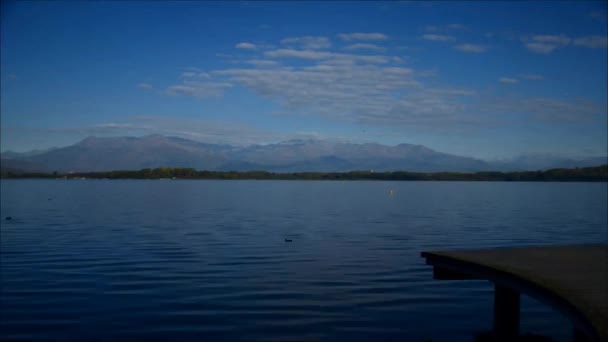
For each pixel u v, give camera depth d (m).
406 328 11.41
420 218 37.69
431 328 11.45
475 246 22.97
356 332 11.17
